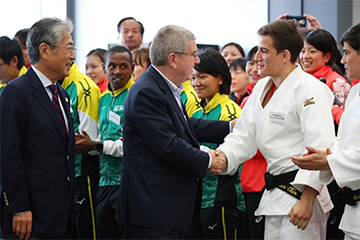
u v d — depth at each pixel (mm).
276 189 3193
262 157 4008
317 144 2982
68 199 3305
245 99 4480
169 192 3129
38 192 3180
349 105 2992
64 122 3355
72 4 7273
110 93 4578
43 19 3342
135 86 3217
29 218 3146
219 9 7383
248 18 7258
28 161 3184
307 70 4312
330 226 3850
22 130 3160
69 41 3328
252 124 3434
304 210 3010
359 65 2951
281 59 3209
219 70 4105
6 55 4145
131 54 4570
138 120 3105
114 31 7359
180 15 7465
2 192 3186
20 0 7090
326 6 6836
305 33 4492
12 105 3125
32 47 3303
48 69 3303
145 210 3113
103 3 7355
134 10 7406
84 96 4535
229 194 4070
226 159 3414
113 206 4367
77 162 4570
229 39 7352
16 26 7074
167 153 3062
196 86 4160
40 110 3209
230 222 4070
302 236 3127
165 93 3195
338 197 3770
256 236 3986
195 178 3234
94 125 4578
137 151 3180
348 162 2773
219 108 4113
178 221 3129
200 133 3805
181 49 3227
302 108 3076
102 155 4441
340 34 6719
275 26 3213
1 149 3115
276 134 3186
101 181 4465
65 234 3342
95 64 5570
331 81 4113
